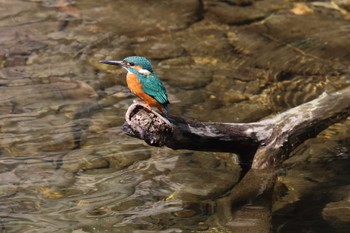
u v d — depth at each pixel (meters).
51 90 13.81
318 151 11.84
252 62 15.09
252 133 10.48
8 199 10.51
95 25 16.48
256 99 13.70
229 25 16.58
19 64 14.79
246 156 10.88
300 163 11.52
